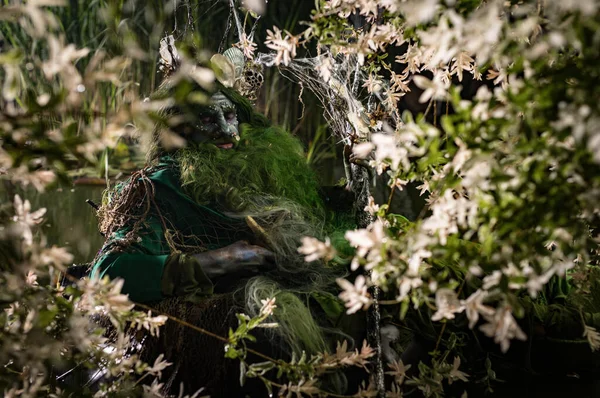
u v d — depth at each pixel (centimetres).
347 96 213
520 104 116
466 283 197
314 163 545
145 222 219
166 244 219
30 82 491
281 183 233
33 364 144
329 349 200
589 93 112
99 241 385
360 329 208
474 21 112
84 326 151
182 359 208
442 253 126
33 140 127
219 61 226
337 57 222
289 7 674
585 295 219
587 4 102
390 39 151
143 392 166
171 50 228
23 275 139
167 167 228
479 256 126
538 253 122
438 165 150
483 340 216
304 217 230
